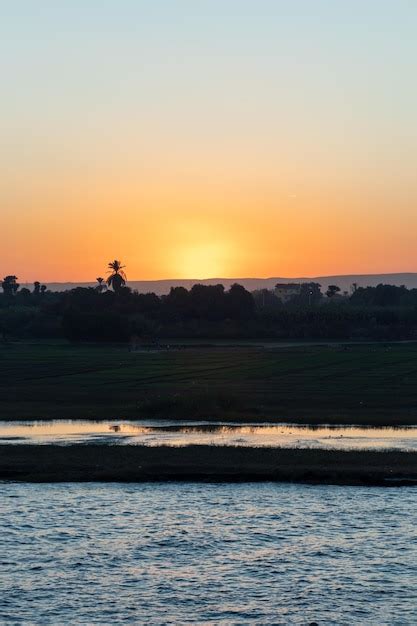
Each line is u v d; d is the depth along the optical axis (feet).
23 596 164.04
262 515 211.61
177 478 244.63
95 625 152.35
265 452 270.26
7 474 248.52
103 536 196.44
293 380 524.93
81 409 380.78
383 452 271.28
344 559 182.60
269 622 153.79
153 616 156.15
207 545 190.90
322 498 225.76
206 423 344.69
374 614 156.56
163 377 548.72
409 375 558.56
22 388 471.21
